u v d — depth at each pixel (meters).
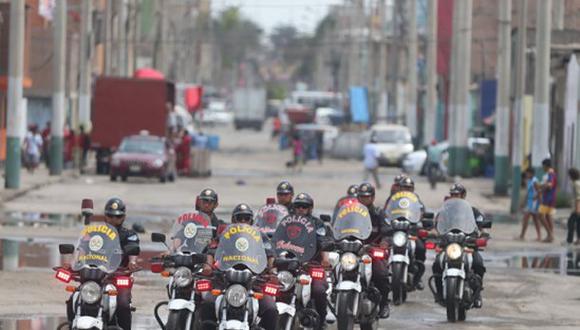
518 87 104.19
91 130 140.00
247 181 135.25
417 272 52.06
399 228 48.72
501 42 120.38
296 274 37.72
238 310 33.81
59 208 91.06
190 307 34.53
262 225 40.38
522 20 105.38
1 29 127.56
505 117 120.94
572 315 49.34
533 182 79.50
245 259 34.12
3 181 116.12
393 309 49.31
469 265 47.09
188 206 97.88
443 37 164.62
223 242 34.50
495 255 71.31
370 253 43.12
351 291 40.47
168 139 135.75
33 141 129.62
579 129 105.12
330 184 133.50
